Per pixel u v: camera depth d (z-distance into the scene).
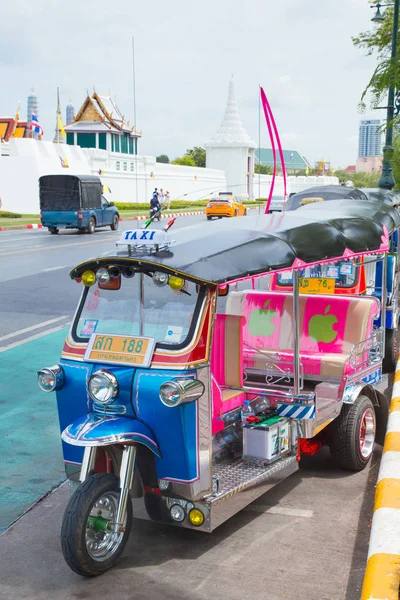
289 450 5.55
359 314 6.77
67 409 4.93
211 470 4.71
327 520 5.32
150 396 4.54
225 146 70.00
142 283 4.77
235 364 5.35
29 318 12.71
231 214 36.69
